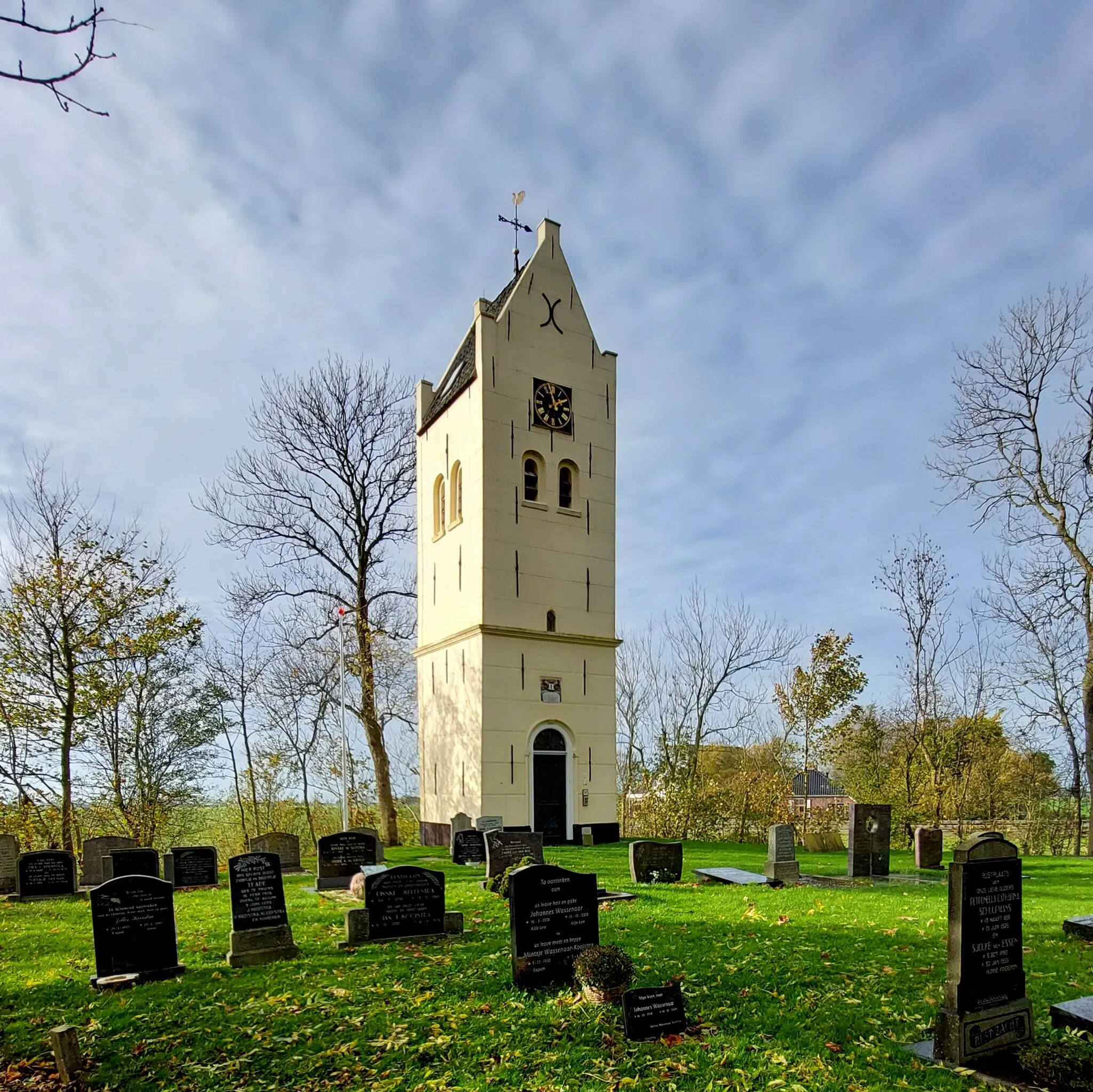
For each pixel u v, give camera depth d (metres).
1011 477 25.02
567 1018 6.60
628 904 12.20
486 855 15.52
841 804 35.66
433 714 26.84
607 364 28.31
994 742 31.16
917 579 29.52
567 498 26.94
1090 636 23.94
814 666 34.06
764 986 7.52
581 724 25.58
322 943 9.45
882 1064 5.73
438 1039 6.28
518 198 29.69
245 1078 5.80
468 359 27.33
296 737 34.12
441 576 27.22
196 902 13.46
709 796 33.50
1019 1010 6.04
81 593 23.55
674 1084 5.48
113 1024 6.89
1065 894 13.93
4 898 14.36
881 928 10.17
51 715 23.31
